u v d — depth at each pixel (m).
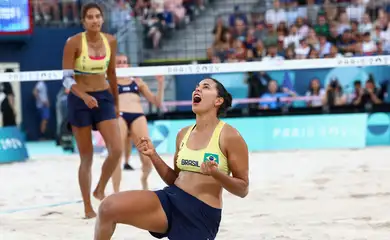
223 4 32.91
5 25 22.64
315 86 27.67
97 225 7.49
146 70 20.31
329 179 17.30
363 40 28.70
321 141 25.81
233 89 28.16
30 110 35.72
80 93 12.04
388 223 11.66
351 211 12.90
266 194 15.15
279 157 23.00
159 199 7.60
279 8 31.06
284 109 26.03
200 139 7.83
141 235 11.05
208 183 7.67
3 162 24.31
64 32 35.12
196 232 7.58
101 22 12.11
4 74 20.05
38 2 34.78
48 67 35.16
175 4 31.80
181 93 29.08
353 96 27.59
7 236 11.42
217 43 30.19
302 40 28.27
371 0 30.89
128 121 15.43
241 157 7.69
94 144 26.23
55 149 30.67
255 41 29.27
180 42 31.55
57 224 12.35
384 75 28.89
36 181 19.05
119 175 14.54
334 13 30.30
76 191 16.77
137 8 31.44
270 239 10.59
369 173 18.20
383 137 26.41
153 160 8.10
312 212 12.88
